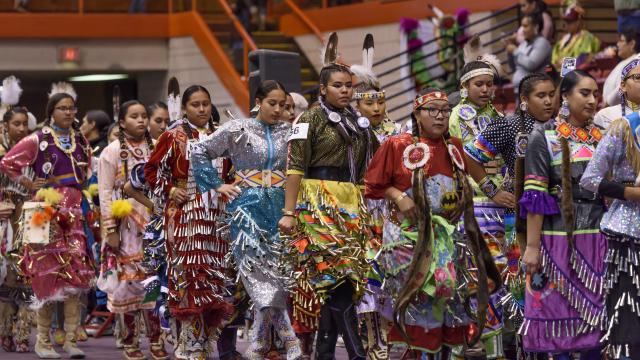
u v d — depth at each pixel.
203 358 9.47
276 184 8.98
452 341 7.67
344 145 8.34
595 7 19.14
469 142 8.74
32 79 26.02
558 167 7.51
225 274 9.41
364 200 8.69
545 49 15.41
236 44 22.11
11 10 23.80
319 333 8.35
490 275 7.61
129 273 10.66
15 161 10.95
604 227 7.38
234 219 8.88
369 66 10.29
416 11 21.30
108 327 13.09
